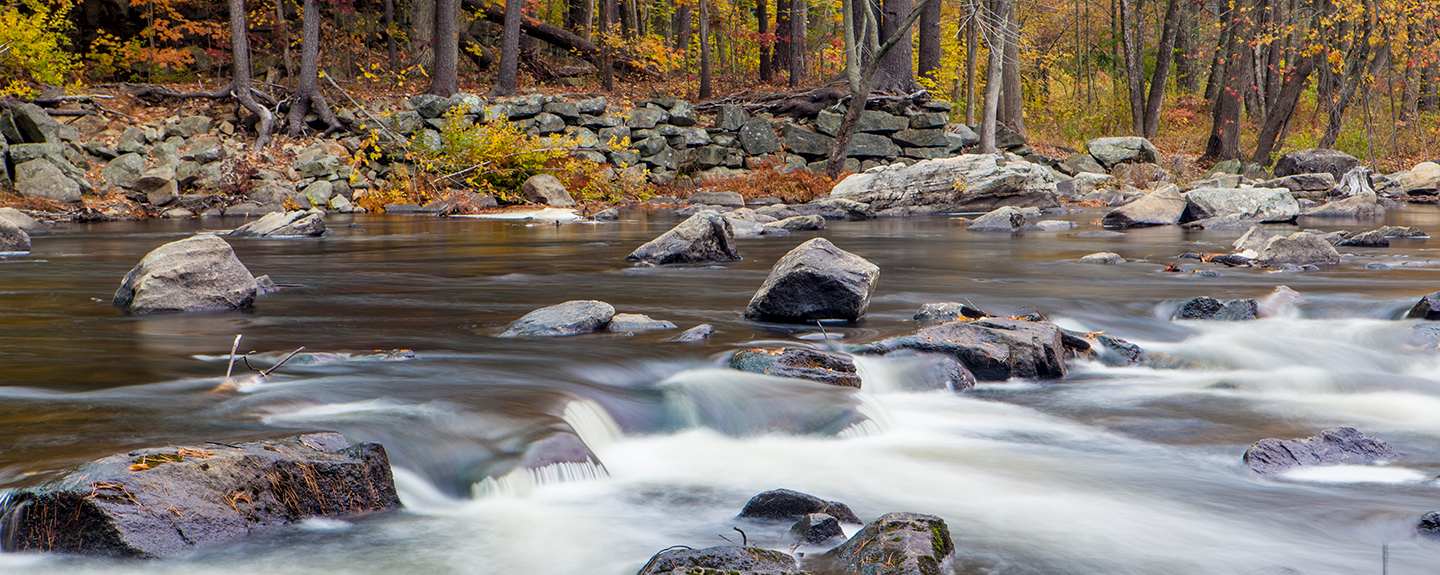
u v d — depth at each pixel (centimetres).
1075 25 3931
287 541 290
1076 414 484
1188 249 1196
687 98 2805
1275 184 2362
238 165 2033
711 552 262
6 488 283
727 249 1062
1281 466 392
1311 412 488
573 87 2892
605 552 296
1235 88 2933
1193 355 586
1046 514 340
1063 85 4022
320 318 645
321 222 1438
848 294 642
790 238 1385
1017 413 486
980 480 379
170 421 362
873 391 513
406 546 295
